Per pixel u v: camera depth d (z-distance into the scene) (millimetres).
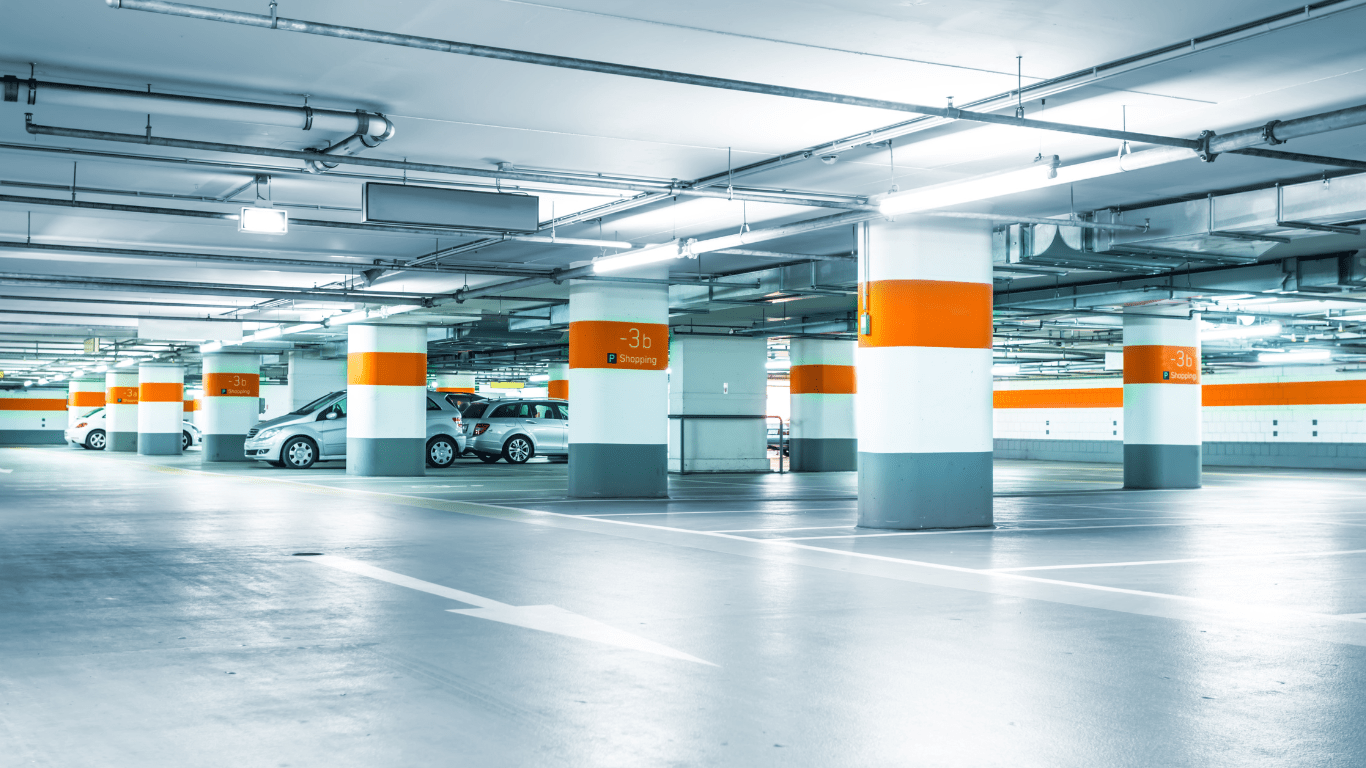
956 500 12641
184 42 7828
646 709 4750
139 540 11188
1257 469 34312
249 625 6625
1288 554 10336
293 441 27547
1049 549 10641
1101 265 14734
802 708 4770
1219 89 8938
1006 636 6316
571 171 11727
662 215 14273
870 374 12711
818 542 11164
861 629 6523
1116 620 6824
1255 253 13781
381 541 11133
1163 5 7129
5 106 9141
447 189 11062
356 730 4422
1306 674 5402
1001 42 7832
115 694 4977
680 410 26547
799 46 7926
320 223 11641
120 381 44406
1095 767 3973
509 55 7488
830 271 17141
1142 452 21516
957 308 12672
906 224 12484
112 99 8430
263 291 19797
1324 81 8711
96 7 7176
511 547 10641
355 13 7273
